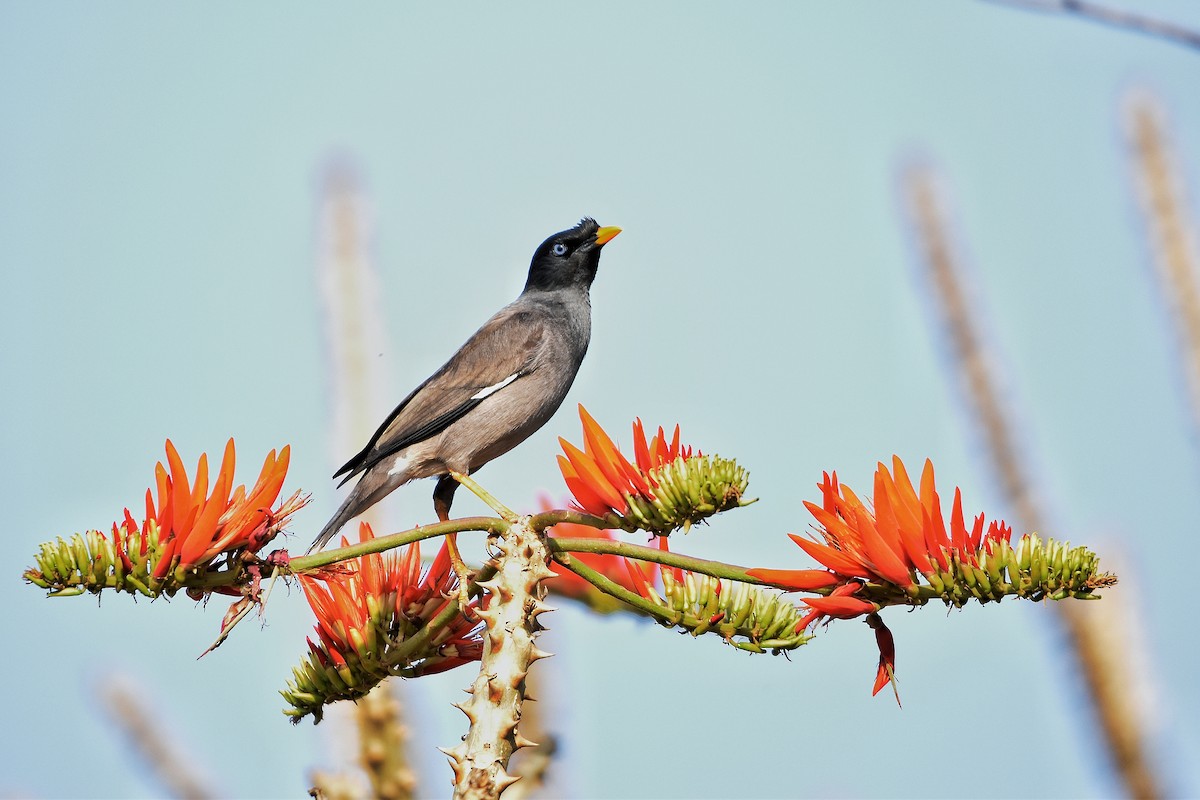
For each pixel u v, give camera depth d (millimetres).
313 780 5508
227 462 5633
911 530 5535
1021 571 5188
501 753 4883
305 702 5719
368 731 5574
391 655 5715
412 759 5570
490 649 5055
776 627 5770
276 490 5746
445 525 5637
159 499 5664
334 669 5703
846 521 5801
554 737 5191
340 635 5762
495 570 5980
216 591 5738
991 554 5340
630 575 6270
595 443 5922
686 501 5781
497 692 4949
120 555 5570
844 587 5656
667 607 5797
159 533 5582
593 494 5883
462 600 5664
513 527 5492
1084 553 5055
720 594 5797
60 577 5516
